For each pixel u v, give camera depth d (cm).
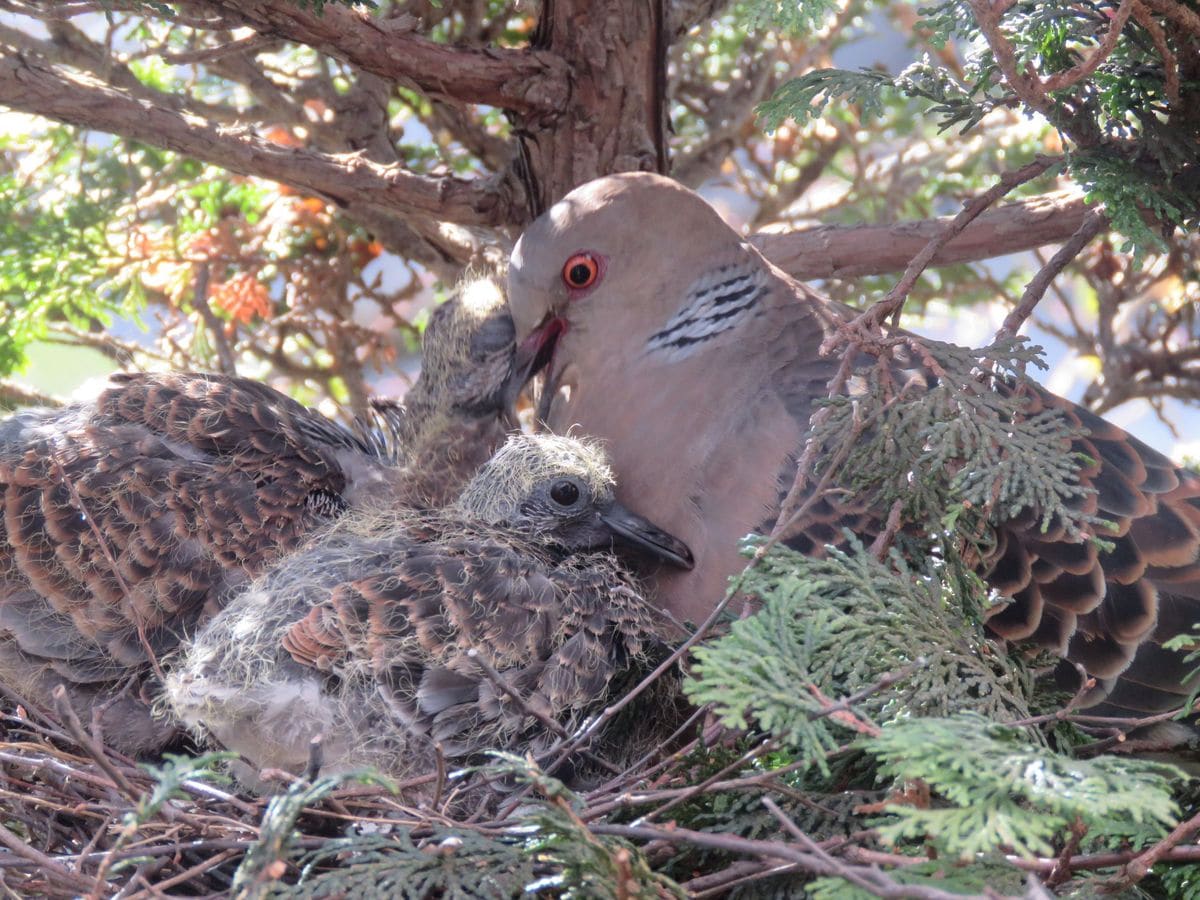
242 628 304
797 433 335
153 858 260
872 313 311
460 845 254
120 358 479
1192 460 468
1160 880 283
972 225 425
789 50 533
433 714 296
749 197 571
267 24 363
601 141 406
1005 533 309
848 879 218
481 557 319
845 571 280
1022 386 307
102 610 336
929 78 346
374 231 485
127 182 518
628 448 362
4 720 332
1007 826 221
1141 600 299
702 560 341
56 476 344
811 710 237
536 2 402
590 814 256
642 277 371
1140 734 295
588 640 312
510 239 457
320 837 276
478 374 421
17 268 479
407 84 388
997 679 278
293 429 380
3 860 264
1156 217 336
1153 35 306
